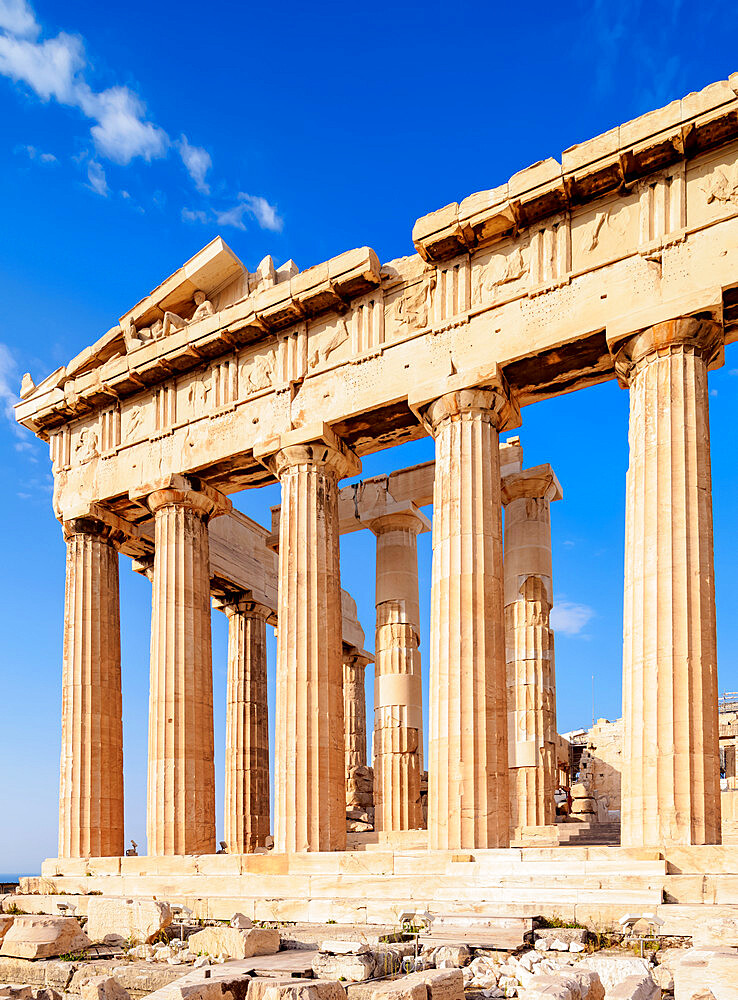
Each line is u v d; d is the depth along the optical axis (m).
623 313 18.14
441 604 19.14
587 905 13.47
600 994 10.00
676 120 17.58
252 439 23.42
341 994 10.77
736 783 36.78
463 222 20.00
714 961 9.16
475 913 14.09
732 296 17.34
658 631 16.34
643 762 15.98
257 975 11.66
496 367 19.52
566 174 18.77
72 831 24.80
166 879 20.14
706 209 17.78
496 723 18.23
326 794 20.33
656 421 17.33
